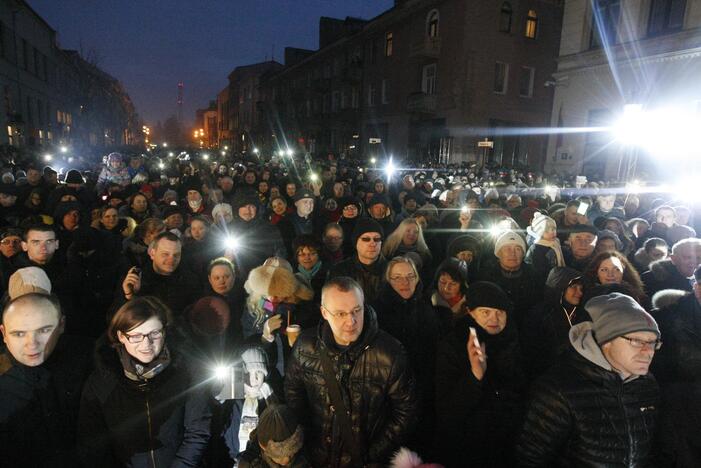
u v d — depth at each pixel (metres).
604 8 16.36
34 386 2.16
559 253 4.46
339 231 4.84
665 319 2.69
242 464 2.22
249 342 2.97
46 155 17.45
